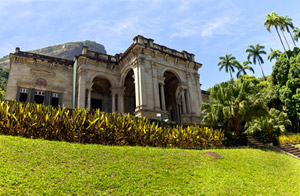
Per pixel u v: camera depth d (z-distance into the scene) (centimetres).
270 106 3372
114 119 1296
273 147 1973
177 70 2816
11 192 545
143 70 2391
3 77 6300
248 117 1797
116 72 2773
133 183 746
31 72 2406
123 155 984
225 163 1187
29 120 1048
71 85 2627
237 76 5088
